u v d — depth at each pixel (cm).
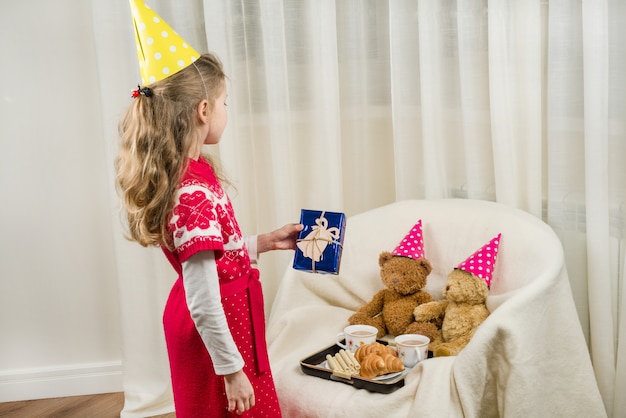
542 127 208
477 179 212
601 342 195
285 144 225
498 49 198
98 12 220
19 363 258
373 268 203
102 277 254
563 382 170
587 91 186
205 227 136
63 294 255
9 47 238
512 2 197
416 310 189
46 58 239
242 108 232
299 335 190
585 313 204
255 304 153
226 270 148
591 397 172
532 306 160
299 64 228
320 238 169
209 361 146
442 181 218
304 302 200
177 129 142
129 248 232
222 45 219
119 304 237
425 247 200
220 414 147
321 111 223
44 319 256
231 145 226
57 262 252
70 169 246
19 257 251
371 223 207
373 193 242
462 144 219
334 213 170
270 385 156
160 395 239
